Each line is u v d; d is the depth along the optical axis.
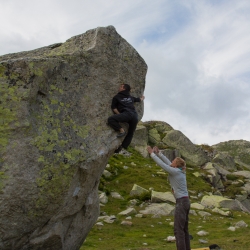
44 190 8.02
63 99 8.69
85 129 9.05
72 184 8.68
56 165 8.20
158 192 25.78
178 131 47.38
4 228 7.77
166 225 18.62
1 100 7.59
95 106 9.40
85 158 8.77
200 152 45.19
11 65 7.78
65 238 9.57
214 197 28.30
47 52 10.19
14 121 7.62
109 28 9.95
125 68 10.27
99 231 16.56
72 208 9.21
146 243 14.51
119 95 9.88
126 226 18.05
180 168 9.67
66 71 8.80
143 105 10.85
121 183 29.06
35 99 8.06
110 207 22.67
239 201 32.28
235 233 17.00
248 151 60.34
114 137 9.71
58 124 8.45
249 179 41.81
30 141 7.82
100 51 9.58
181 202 9.39
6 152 7.53
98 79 9.54
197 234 16.58
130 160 37.09
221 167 45.84
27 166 7.76
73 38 10.19
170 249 13.06
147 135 46.28
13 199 7.62
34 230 8.38
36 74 7.96
